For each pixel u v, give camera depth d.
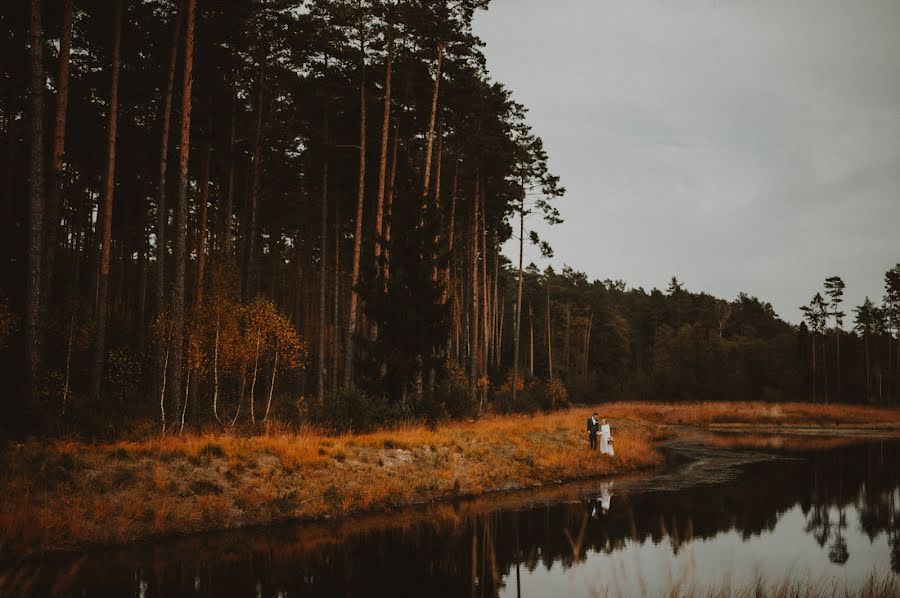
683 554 11.45
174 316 18.88
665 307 118.38
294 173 39.97
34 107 16.75
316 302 53.69
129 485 12.60
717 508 16.38
